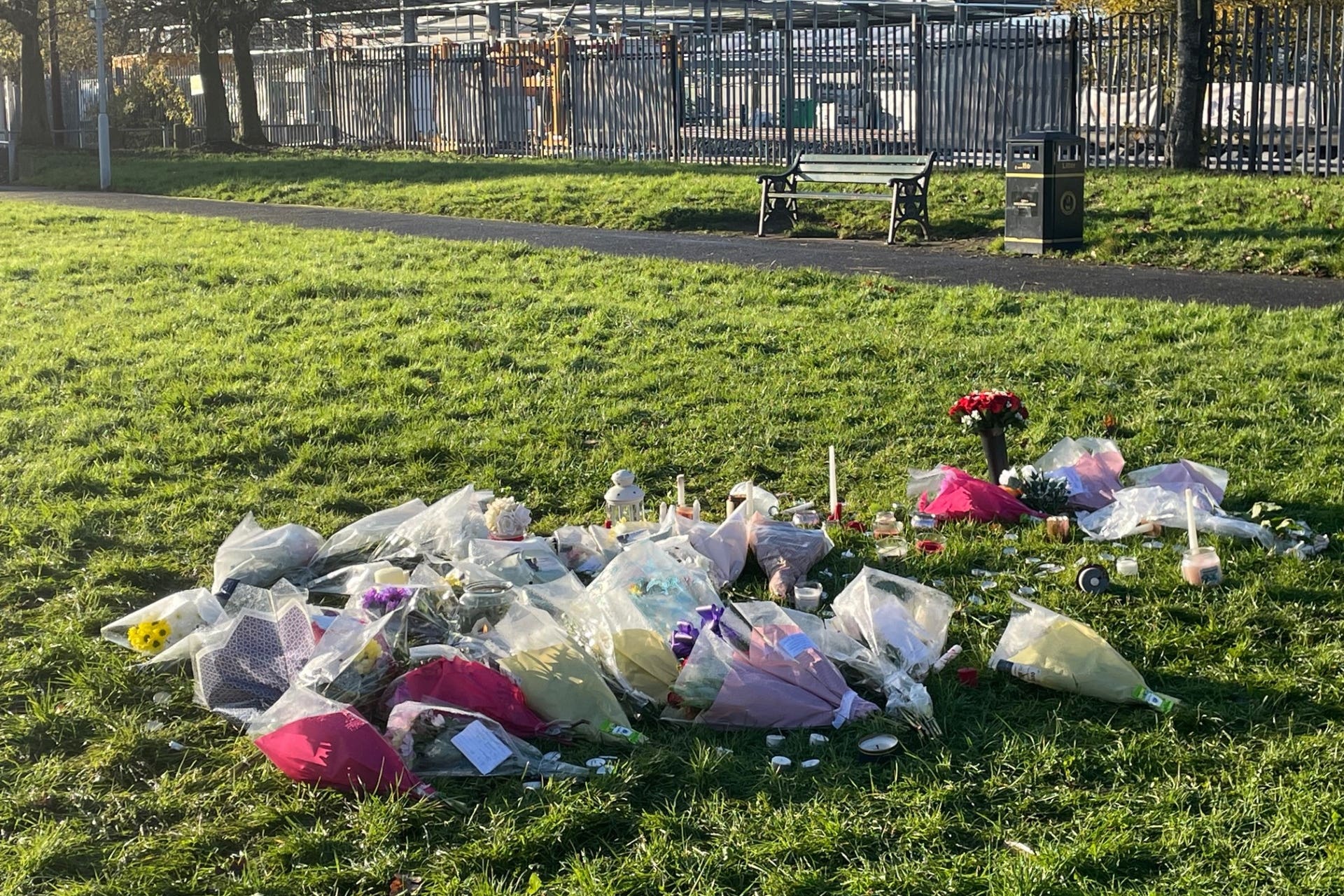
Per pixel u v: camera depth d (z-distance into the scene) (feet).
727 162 75.61
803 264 42.88
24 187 84.89
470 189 64.28
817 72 73.77
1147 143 60.13
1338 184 48.65
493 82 93.97
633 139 83.82
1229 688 14.33
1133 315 32.01
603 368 29.07
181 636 15.75
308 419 25.31
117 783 13.10
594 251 46.98
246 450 23.73
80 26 136.77
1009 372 27.53
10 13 116.98
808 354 29.50
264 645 14.97
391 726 13.25
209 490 21.90
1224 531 18.63
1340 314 31.27
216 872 11.65
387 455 23.57
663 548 17.10
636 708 14.32
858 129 72.28
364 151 101.40
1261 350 28.27
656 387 27.50
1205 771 12.71
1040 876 10.85
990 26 65.77
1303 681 14.38
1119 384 26.45
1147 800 12.18
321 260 44.11
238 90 112.06
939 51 67.62
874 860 11.43
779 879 11.06
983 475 22.03
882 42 70.28
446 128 98.68
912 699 13.83
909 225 50.21
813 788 12.59
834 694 14.05
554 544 18.43
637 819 12.17
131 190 78.84
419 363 29.58
